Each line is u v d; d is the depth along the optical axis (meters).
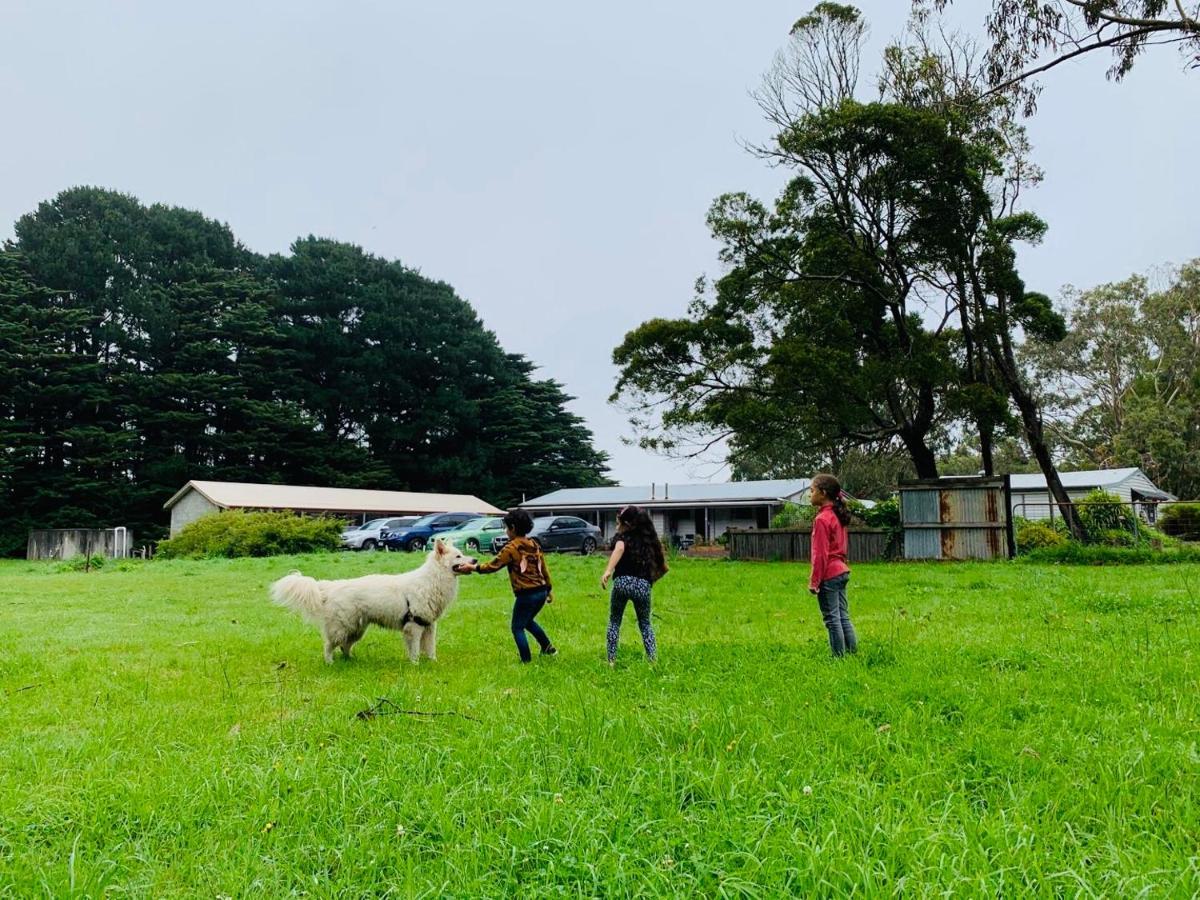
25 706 6.02
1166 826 3.18
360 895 2.89
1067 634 7.89
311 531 31.98
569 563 23.75
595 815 3.33
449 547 7.92
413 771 4.06
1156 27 13.21
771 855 2.95
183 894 2.95
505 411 65.69
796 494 45.66
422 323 66.38
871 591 13.73
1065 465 63.22
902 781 3.69
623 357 29.55
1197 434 52.41
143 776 4.14
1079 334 55.22
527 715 5.10
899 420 26.61
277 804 3.66
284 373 58.53
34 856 3.18
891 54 25.27
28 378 49.28
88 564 25.97
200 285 55.91
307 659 8.09
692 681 6.17
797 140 25.94
